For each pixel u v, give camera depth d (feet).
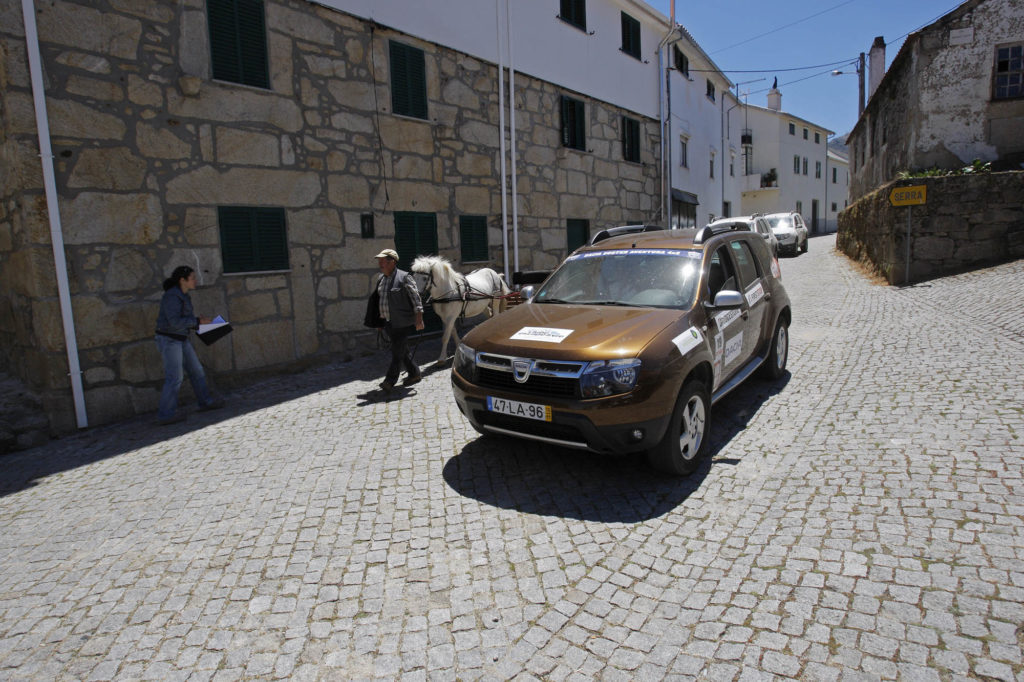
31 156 21.07
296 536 12.77
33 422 21.71
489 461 16.28
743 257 20.10
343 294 31.30
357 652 9.05
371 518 13.38
